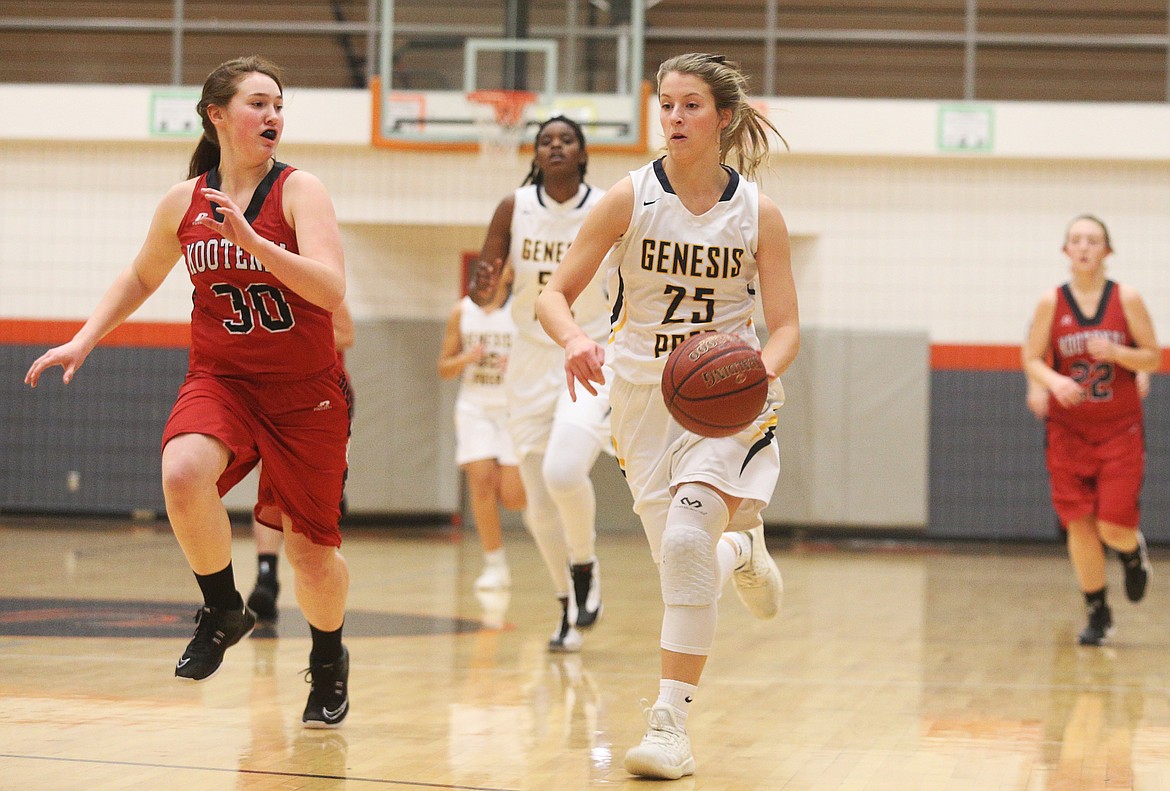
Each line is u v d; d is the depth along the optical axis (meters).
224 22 21.88
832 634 10.23
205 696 6.76
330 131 20.61
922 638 10.11
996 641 10.02
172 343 21.45
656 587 13.78
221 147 5.52
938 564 17.48
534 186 9.11
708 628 5.31
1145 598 13.69
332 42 21.94
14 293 21.61
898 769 5.42
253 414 5.52
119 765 5.14
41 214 21.55
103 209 21.50
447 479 22.14
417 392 21.89
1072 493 10.17
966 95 20.97
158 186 21.44
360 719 6.28
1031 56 21.55
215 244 5.39
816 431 20.97
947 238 20.73
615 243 5.56
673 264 5.44
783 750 5.78
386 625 10.14
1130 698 7.39
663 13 22.02
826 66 21.84
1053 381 10.04
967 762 5.57
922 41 21.39
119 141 21.39
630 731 6.13
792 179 20.92
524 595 12.66
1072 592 14.09
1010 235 20.66
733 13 21.95
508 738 5.91
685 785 5.06
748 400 5.09
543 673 7.86
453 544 19.25
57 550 15.80
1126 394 10.11
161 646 8.41
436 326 21.84
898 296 20.84
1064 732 6.31
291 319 5.43
